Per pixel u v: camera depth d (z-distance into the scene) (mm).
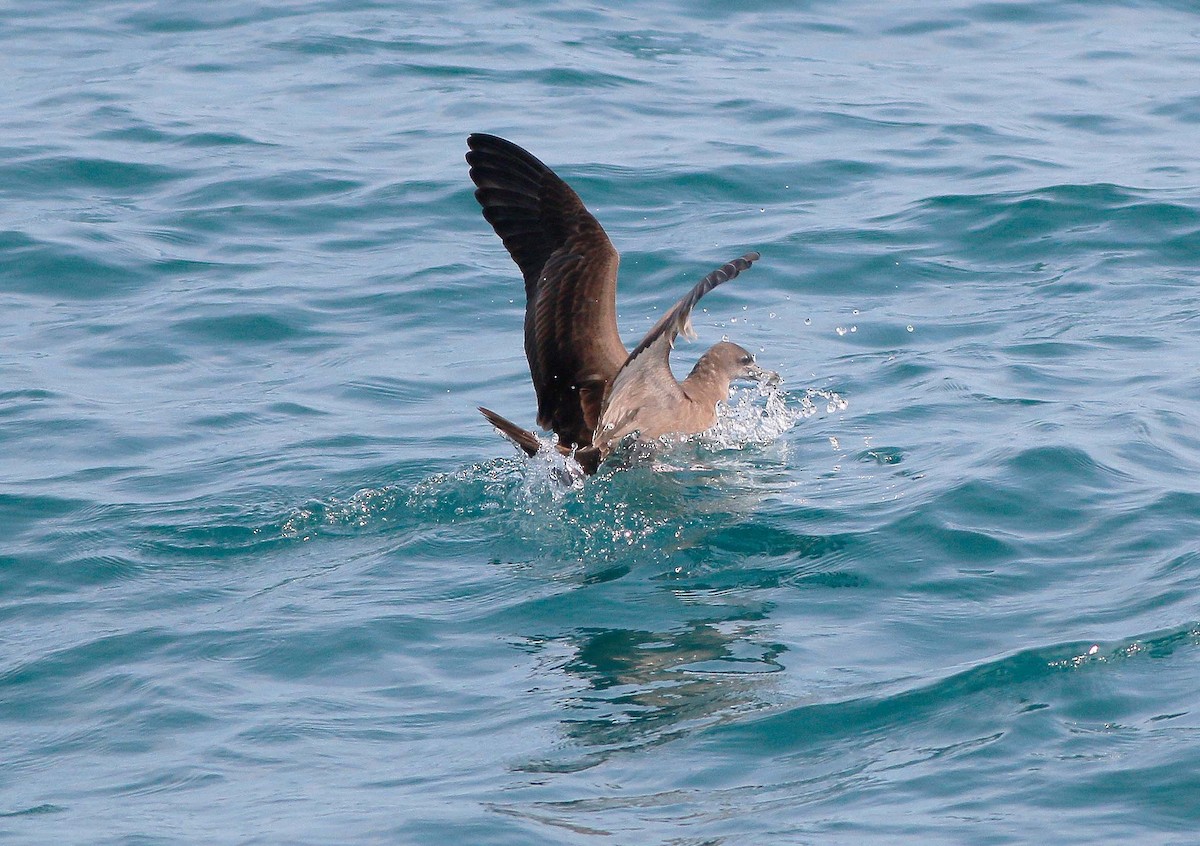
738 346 20031
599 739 13383
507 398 22219
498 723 13750
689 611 15680
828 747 13078
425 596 16312
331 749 13461
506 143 17562
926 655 14484
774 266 26703
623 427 17875
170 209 29688
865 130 33469
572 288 17328
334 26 41062
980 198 29094
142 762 13414
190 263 27391
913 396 21312
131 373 23312
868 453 19453
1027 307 24797
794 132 33312
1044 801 12102
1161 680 13672
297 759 13305
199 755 13461
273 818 12281
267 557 17438
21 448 20547
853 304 25328
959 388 21422
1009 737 13000
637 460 18438
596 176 30406
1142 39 40375
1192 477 18062
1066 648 14242
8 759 13625
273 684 14641
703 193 29953
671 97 35750
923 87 36688
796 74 37594
